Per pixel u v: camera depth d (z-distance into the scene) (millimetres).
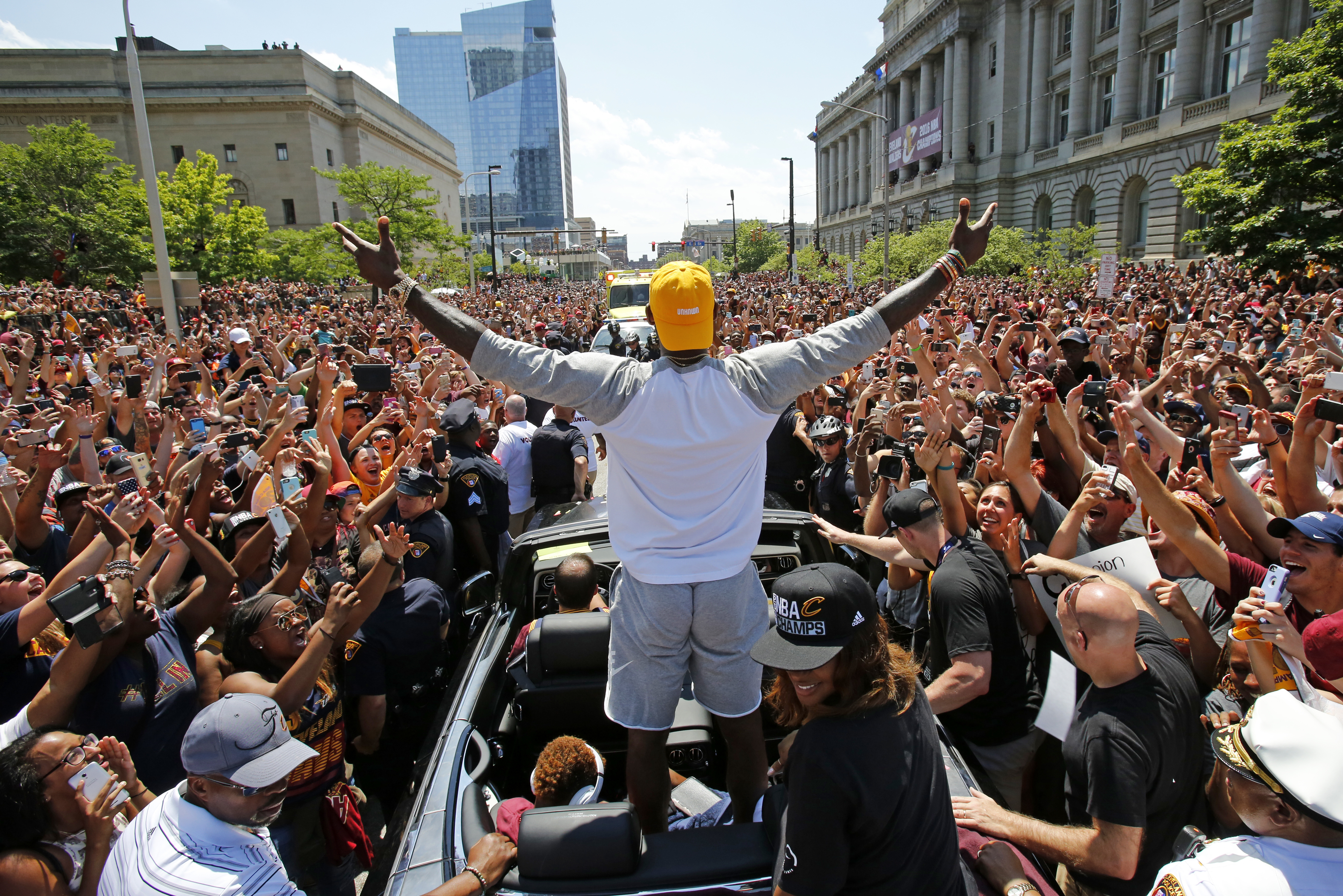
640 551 1843
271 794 2066
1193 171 22094
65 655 2619
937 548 3189
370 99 65500
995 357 8797
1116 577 3131
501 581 3926
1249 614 2377
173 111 55094
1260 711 1742
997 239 32312
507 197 190375
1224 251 20984
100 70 54438
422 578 4184
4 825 2021
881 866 1586
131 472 4855
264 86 55219
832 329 1812
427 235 46594
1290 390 5980
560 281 86625
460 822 2176
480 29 186500
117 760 2303
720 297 30906
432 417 6840
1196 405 5488
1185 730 2236
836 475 5777
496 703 3010
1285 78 19578
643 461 1787
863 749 1576
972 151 53281
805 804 1575
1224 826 2301
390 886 2020
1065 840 2170
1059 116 47281
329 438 5973
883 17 68875
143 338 14117
